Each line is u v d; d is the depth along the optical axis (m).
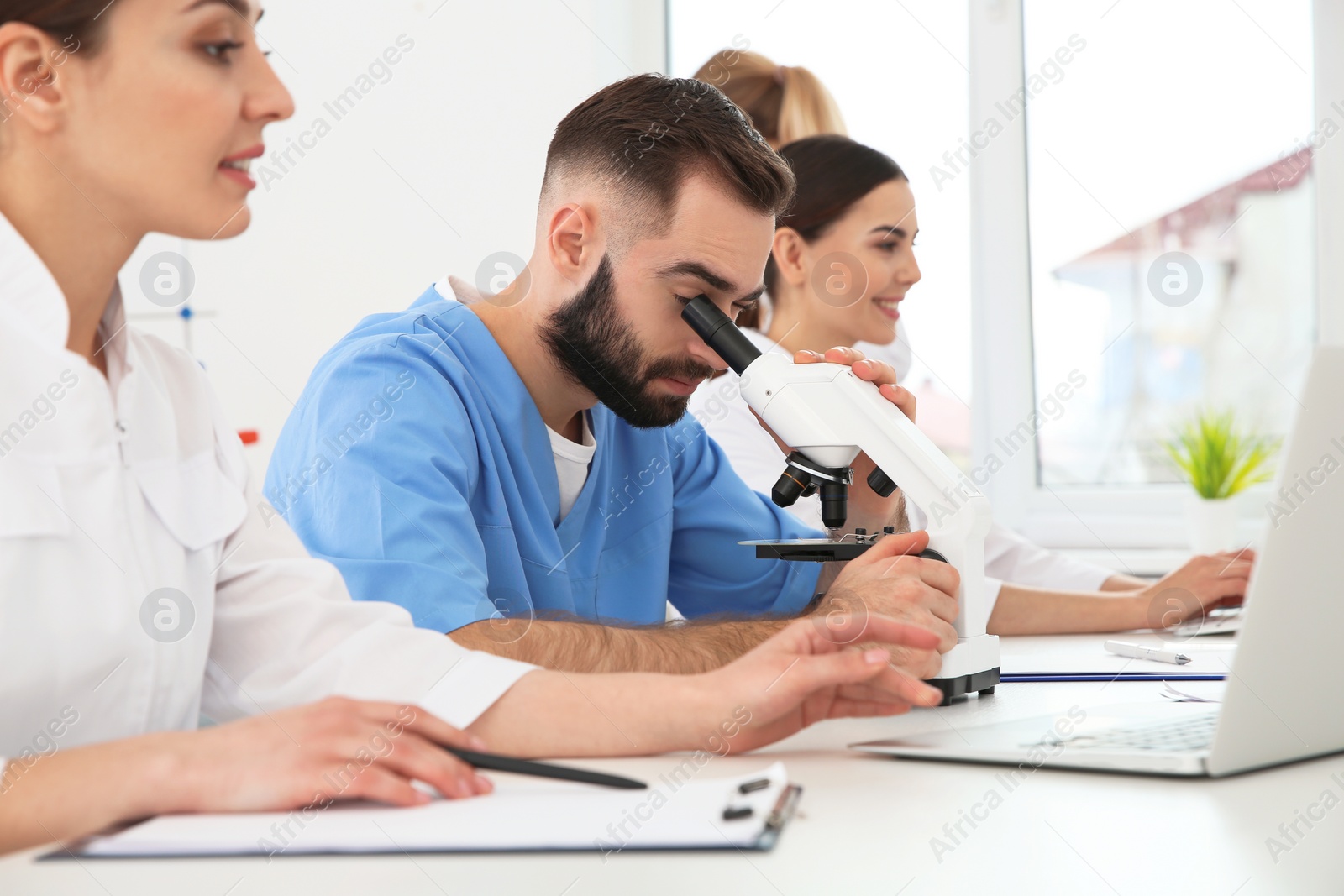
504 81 2.50
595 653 1.02
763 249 1.30
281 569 0.94
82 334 0.86
